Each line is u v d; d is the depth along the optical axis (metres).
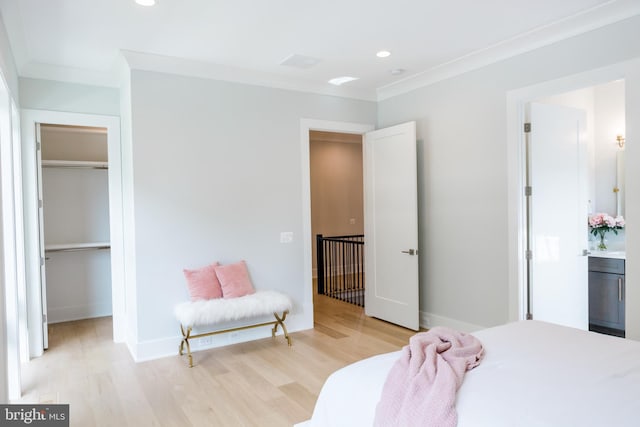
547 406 1.40
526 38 3.39
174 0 2.70
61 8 2.77
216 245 4.04
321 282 6.59
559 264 3.78
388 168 4.69
